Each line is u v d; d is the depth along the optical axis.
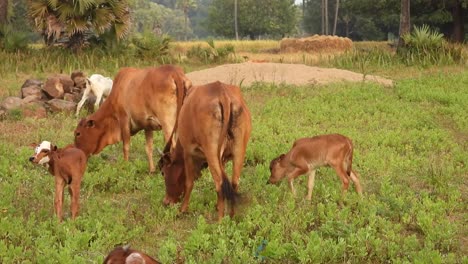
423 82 21.00
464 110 15.93
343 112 15.93
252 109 16.50
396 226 7.96
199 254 7.11
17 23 62.53
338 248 7.15
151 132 10.79
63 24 28.42
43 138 13.03
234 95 8.12
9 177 10.14
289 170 9.24
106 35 29.66
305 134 13.26
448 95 17.67
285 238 7.62
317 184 9.69
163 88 10.01
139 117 10.43
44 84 16.75
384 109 16.34
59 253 7.07
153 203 8.95
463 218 8.54
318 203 8.91
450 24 50.78
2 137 13.05
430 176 10.16
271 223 7.83
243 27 105.00
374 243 7.27
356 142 12.76
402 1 37.22
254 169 10.96
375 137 13.02
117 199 9.41
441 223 8.10
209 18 109.06
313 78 21.77
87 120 10.79
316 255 6.98
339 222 7.89
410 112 15.91
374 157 11.43
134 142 12.77
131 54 29.59
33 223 7.89
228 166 10.77
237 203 7.75
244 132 8.10
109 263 4.93
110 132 10.98
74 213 8.09
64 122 14.70
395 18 77.00
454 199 9.08
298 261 7.07
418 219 8.05
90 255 7.08
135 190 9.83
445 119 15.34
